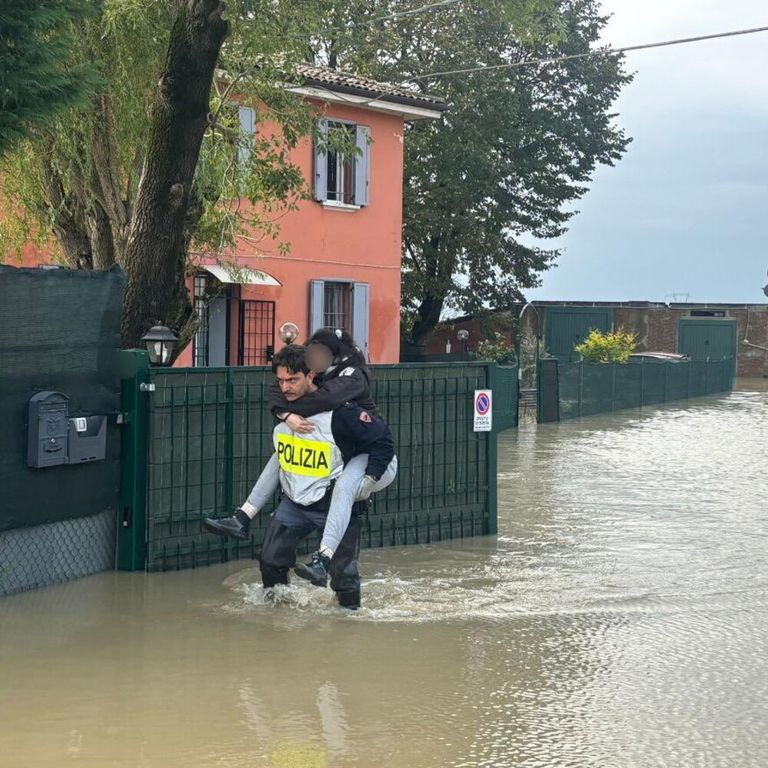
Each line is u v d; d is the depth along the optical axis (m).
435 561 10.58
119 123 13.85
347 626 8.45
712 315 52.38
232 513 10.24
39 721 6.48
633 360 38.12
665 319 52.38
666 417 29.05
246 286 24.08
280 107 15.26
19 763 5.93
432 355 39.25
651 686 7.21
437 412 11.48
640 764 6.04
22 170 14.61
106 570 9.79
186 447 9.95
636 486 15.55
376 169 27.45
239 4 12.54
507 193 39.97
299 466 8.84
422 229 36.44
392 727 6.48
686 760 6.10
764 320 52.31
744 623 8.65
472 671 7.46
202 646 7.87
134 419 9.67
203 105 11.81
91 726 6.41
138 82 13.73
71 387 9.20
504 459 18.73
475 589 9.57
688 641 8.18
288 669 7.43
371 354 27.84
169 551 9.87
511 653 7.86
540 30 14.72
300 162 25.36
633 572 10.26
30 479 8.92
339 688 7.09
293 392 8.83
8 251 17.38
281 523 8.99
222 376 10.16
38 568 9.20
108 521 9.77
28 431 8.85
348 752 6.13
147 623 8.37
